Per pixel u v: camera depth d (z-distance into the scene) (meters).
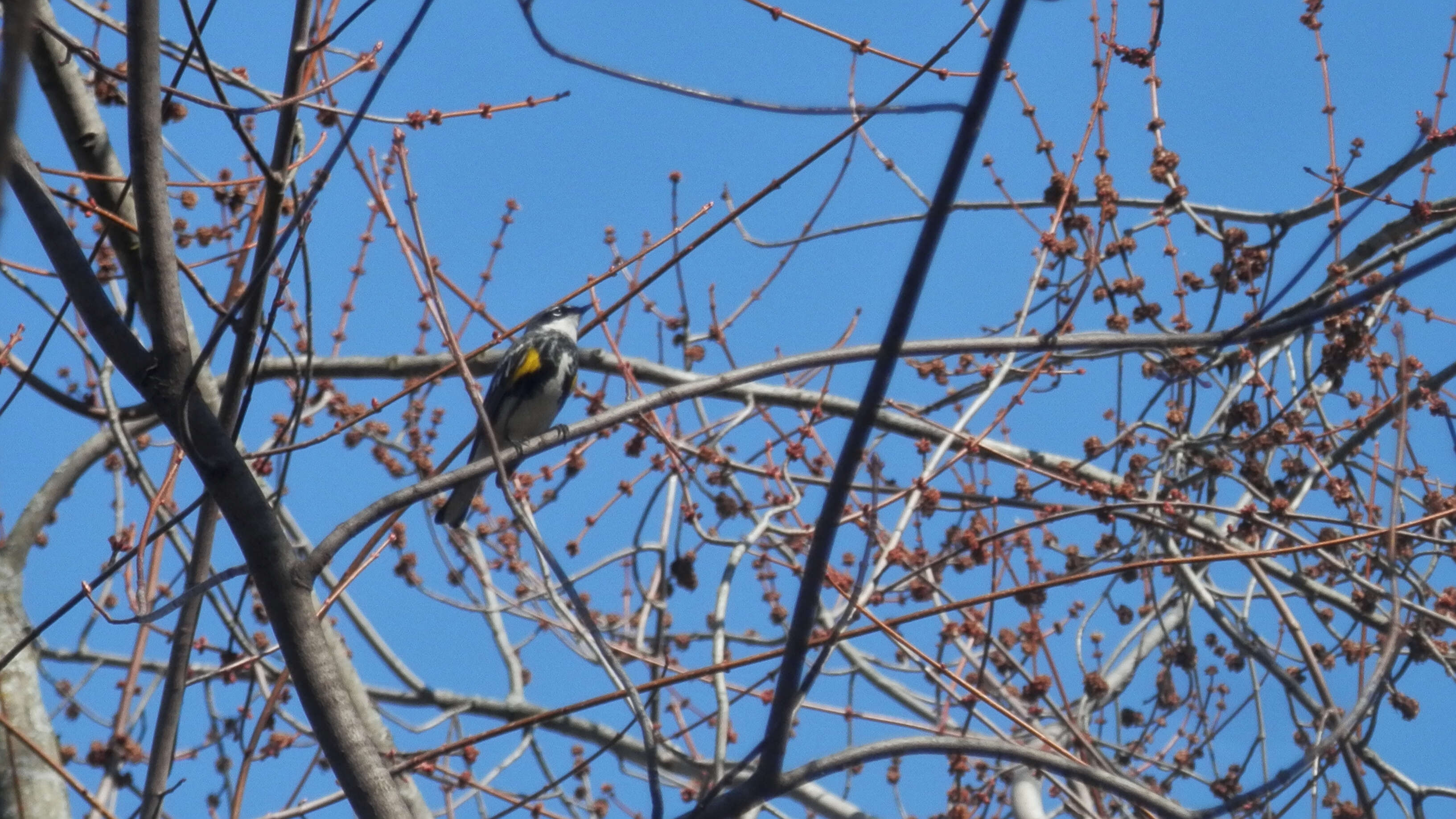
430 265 8.16
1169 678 13.91
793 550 13.66
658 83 7.48
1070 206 11.99
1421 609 11.16
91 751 11.16
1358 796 9.86
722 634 11.64
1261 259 12.82
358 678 11.73
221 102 8.30
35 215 7.95
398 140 8.53
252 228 10.45
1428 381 12.73
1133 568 8.80
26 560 12.44
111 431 11.45
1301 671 13.56
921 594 11.06
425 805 10.82
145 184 7.98
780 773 7.42
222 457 8.00
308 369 9.34
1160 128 12.96
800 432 12.38
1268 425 12.39
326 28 9.35
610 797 14.09
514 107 10.22
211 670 12.42
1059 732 12.36
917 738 7.71
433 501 14.01
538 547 7.58
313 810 10.25
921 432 13.78
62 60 10.19
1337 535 12.31
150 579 10.20
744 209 9.54
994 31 6.12
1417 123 12.18
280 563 8.02
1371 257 13.97
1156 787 12.05
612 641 14.62
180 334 8.05
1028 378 11.77
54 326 9.23
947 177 6.26
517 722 8.42
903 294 6.46
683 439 12.91
